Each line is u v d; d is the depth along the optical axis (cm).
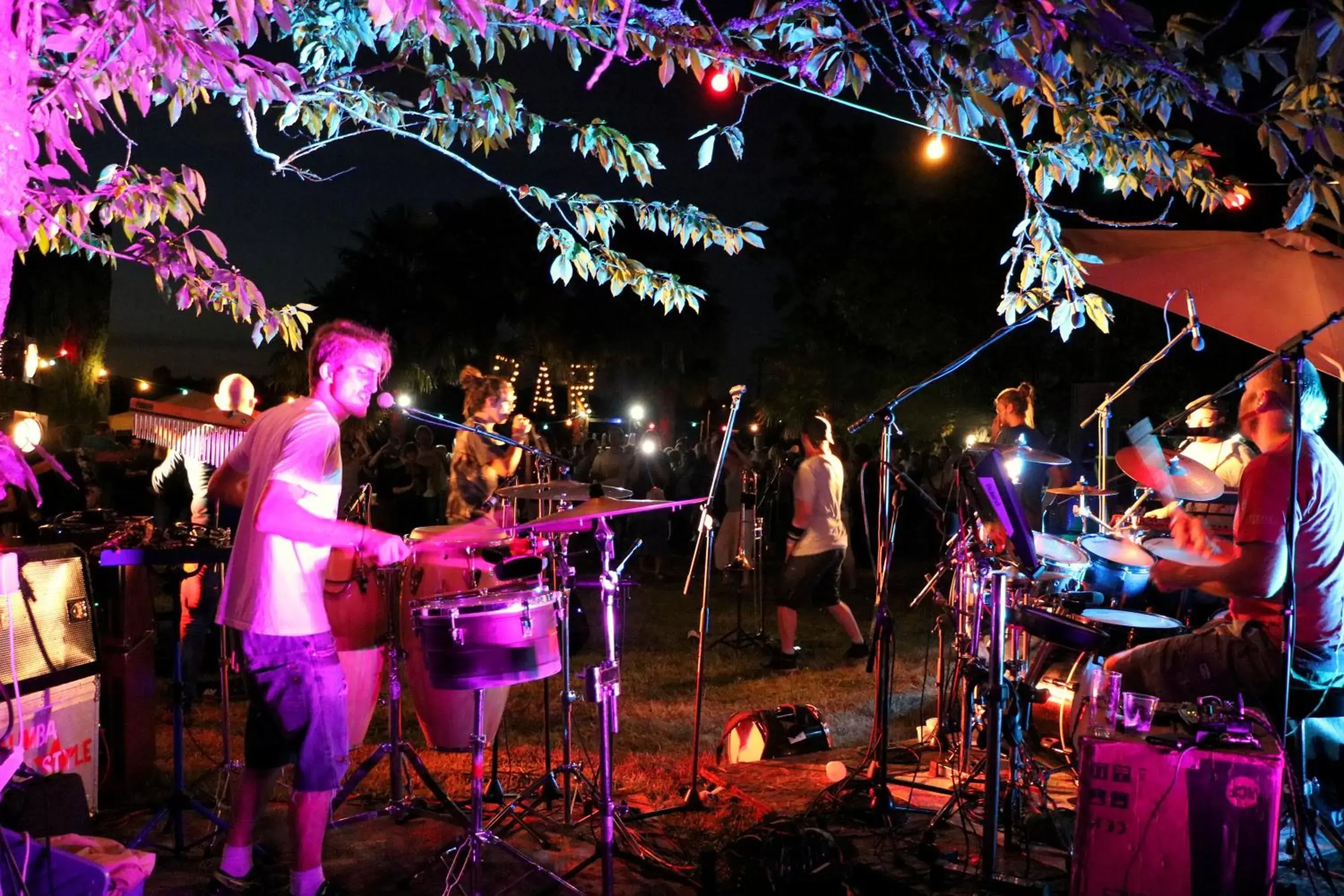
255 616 351
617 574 371
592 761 557
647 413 2183
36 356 860
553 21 324
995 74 269
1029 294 396
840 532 805
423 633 371
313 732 356
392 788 460
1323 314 446
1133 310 1273
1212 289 471
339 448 361
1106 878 316
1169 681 411
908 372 1473
